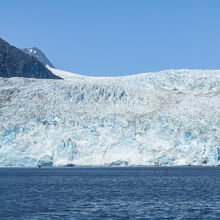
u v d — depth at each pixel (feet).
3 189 394.93
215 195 328.90
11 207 273.75
